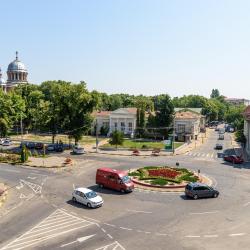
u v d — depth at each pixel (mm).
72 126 85000
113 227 32438
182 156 77000
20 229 31906
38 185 48656
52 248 27688
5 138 103812
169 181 49688
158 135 110000
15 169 59906
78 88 85125
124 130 116250
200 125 142625
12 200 41406
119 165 64250
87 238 29797
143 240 29516
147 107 124000
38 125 93250
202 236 30594
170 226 32875
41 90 140500
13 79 165000
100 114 119688
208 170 60344
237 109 192375
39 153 78688
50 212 36844
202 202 40844
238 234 31156
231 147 94562
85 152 80500
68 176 54500
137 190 45969
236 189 47250
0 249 27469
